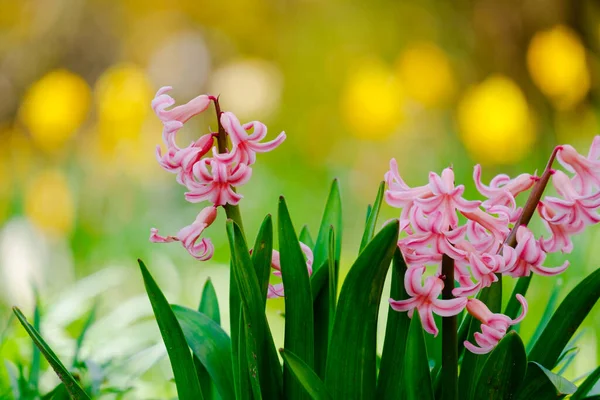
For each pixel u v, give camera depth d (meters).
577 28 5.93
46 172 5.57
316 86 7.21
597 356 3.02
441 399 1.42
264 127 1.34
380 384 1.46
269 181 6.43
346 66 7.09
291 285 1.46
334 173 6.52
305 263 1.45
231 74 7.13
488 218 1.31
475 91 5.95
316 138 7.09
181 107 1.38
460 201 1.26
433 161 6.52
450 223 1.27
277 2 7.36
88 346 2.82
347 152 6.95
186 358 1.47
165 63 7.21
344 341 1.40
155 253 5.00
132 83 5.89
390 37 6.97
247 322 1.39
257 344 1.46
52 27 6.69
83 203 5.89
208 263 4.79
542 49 5.64
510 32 6.30
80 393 1.43
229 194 1.35
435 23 6.80
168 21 7.23
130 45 6.95
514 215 1.41
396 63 6.81
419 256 1.36
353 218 6.03
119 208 5.91
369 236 1.47
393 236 1.28
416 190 1.32
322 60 7.22
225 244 5.33
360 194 6.45
